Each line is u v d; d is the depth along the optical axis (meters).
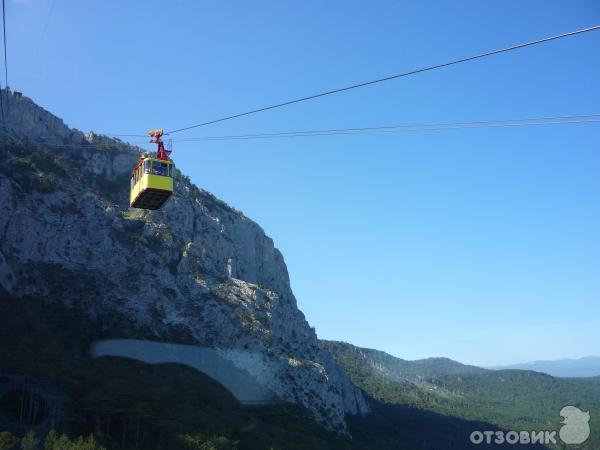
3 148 196.12
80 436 113.38
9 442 106.44
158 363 174.75
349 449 193.75
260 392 197.25
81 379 140.38
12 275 163.50
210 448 129.75
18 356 134.25
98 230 196.62
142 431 133.75
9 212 175.38
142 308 188.75
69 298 174.12
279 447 155.12
